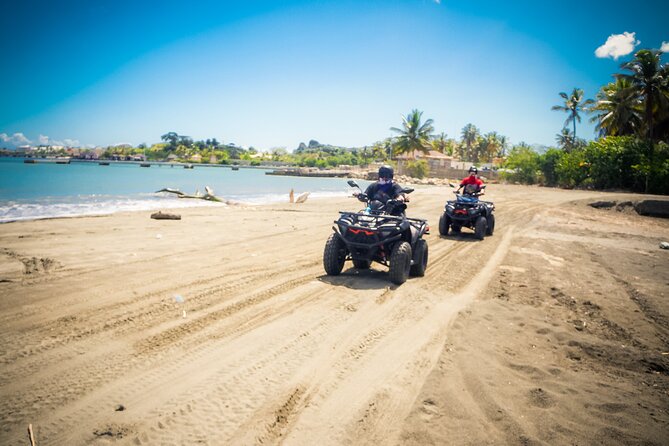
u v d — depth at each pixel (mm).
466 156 123312
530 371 3697
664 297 6262
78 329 4223
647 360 4035
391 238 6258
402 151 71938
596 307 5625
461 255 9188
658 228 15789
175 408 2908
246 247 9141
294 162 175375
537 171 50406
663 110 41531
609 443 2697
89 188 30281
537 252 9781
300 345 4027
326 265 6547
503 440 2691
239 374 3418
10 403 2893
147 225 12031
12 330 4145
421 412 2982
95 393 3062
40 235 9836
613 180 40000
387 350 4012
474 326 4730
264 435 2652
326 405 3021
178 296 5281
